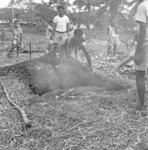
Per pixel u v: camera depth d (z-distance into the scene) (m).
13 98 3.68
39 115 3.05
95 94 3.66
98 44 14.37
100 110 3.12
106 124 2.78
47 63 4.60
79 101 3.43
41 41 16.22
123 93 3.69
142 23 2.88
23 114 3.03
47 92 3.91
